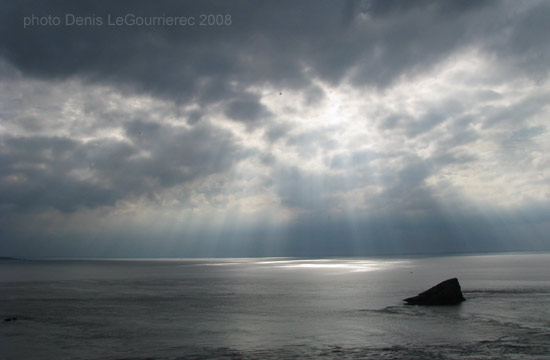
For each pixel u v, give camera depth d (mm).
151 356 26406
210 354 26797
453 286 49906
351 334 32344
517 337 30578
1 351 27797
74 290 73562
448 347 27844
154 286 82125
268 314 42688
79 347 28797
